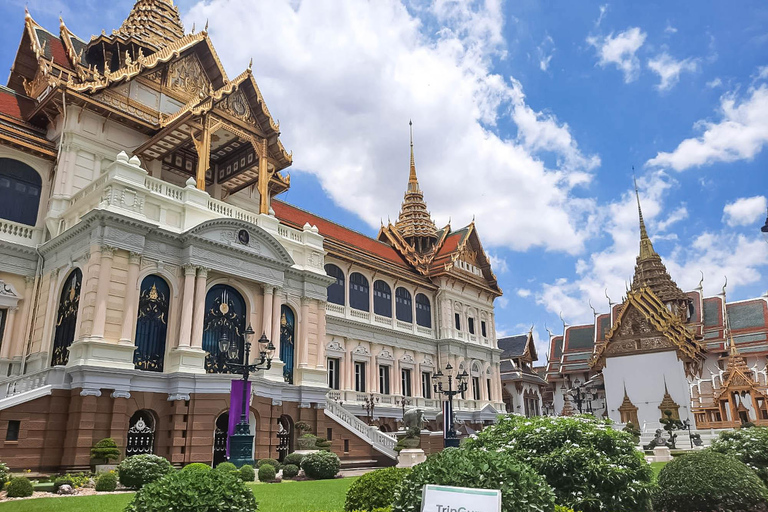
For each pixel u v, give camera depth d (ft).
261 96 122.01
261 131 123.34
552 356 317.42
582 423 46.32
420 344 183.93
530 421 48.29
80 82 114.52
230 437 82.79
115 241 90.84
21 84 123.85
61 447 81.76
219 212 109.09
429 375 186.29
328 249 157.89
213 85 134.31
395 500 32.09
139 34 133.80
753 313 263.90
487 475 29.99
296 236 127.65
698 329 263.90
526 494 29.63
